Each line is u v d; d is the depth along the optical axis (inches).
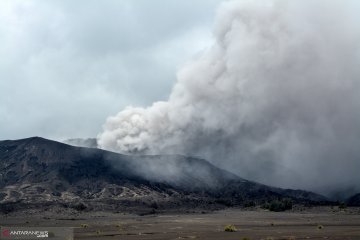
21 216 7603.4
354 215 7652.6
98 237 3216.0
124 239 2997.0
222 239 2834.6
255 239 2741.1
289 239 2726.4
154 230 4037.9
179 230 3983.8
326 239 2677.2
